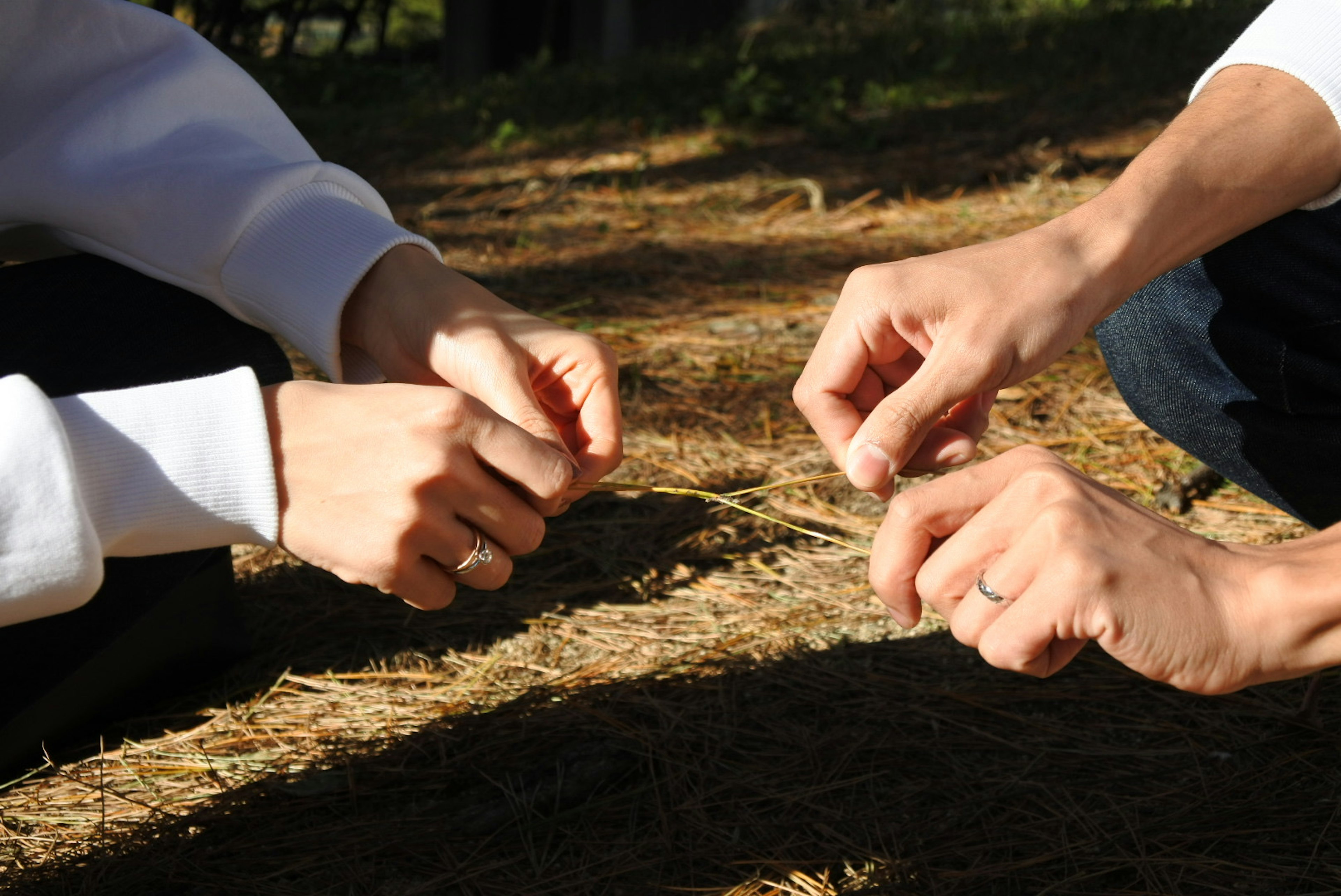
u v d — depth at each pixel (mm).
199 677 1302
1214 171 1005
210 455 944
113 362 1080
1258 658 871
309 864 1117
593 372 1080
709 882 1103
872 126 4406
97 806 1173
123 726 1263
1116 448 1677
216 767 1210
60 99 1130
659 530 1552
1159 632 868
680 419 1886
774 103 4672
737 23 8078
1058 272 972
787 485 1085
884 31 6418
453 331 1064
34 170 1104
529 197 3682
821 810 1151
